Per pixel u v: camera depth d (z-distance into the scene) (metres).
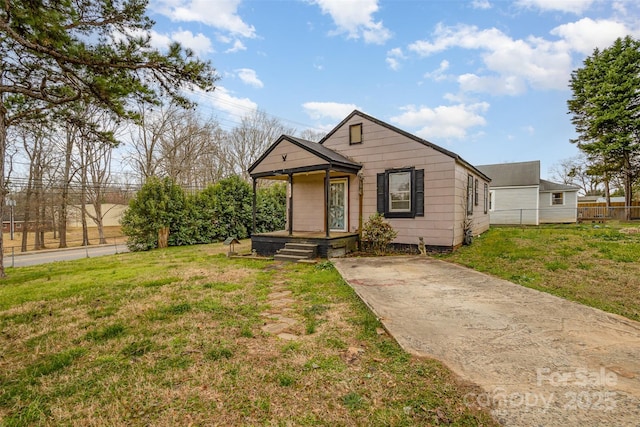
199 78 6.67
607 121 17.97
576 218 19.45
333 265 7.48
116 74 6.40
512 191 19.66
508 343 3.04
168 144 24.83
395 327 3.49
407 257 8.47
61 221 23.28
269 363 2.81
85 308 4.62
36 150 21.95
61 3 5.60
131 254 12.05
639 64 17.16
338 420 2.03
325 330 3.53
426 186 9.18
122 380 2.60
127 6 6.49
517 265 6.70
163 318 4.07
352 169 9.94
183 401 2.29
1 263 7.71
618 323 3.53
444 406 2.10
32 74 7.09
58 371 2.79
